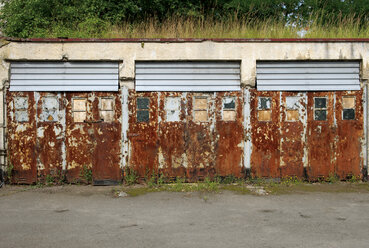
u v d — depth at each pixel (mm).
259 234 4449
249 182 7410
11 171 7211
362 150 7547
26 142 7223
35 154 7234
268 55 7402
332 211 5516
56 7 12477
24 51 7156
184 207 5754
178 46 7328
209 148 7414
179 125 7395
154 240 4242
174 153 7379
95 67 7316
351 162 7539
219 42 7367
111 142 7297
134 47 7289
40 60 7203
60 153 7273
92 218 5156
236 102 7434
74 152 7285
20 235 4426
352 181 7520
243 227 4730
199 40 7328
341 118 7527
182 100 7395
